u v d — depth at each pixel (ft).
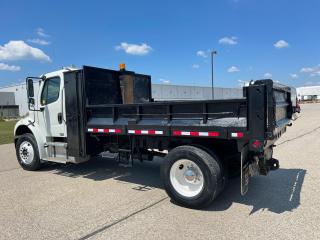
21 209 15.10
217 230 12.14
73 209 14.92
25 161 24.20
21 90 184.34
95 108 19.33
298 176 19.94
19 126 24.57
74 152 20.63
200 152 14.33
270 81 13.15
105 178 20.98
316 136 39.70
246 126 13.29
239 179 19.48
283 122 17.26
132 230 12.35
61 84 21.16
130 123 17.22
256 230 12.03
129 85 24.06
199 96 152.66
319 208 14.23
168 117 15.80
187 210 14.46
